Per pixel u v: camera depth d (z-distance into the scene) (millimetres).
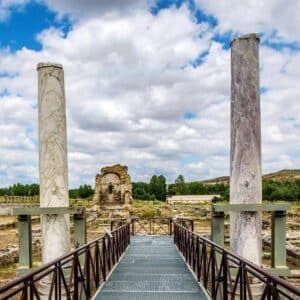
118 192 40812
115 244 11461
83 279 6645
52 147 9195
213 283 7051
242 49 8875
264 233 25141
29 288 4547
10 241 23859
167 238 19859
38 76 9484
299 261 16656
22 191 80875
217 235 8586
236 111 8859
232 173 8906
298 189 67438
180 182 101188
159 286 8492
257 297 7480
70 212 8836
